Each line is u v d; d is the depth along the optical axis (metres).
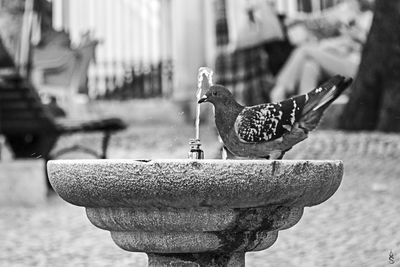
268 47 20.45
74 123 11.69
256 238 3.91
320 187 3.79
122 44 25.36
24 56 12.30
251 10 20.77
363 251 6.84
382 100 15.59
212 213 3.66
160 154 15.77
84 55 21.36
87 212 3.98
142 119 22.98
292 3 21.41
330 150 14.05
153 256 4.03
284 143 4.17
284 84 20.14
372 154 13.68
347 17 20.28
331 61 19.94
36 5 14.11
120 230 3.90
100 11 25.38
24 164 10.78
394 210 9.00
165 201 3.57
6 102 11.35
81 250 7.25
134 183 3.54
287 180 3.62
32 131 11.47
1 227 8.73
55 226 8.81
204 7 23.48
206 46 23.47
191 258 3.95
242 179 3.51
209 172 3.48
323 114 4.25
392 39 15.43
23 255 7.02
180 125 22.27
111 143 17.14
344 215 8.83
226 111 4.19
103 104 23.86
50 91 20.50
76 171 3.71
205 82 10.31
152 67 25.03
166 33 25.17
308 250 7.00
